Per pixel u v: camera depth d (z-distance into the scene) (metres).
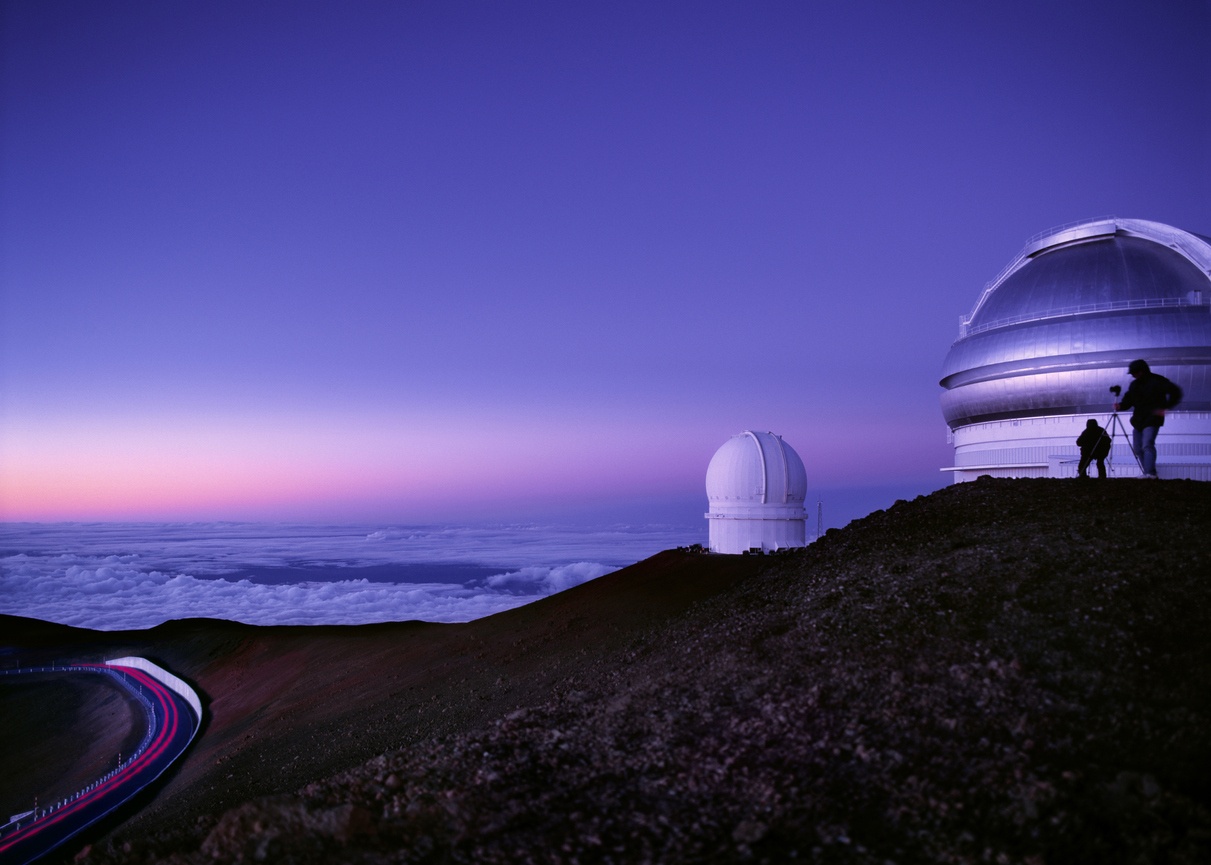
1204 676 7.34
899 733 7.26
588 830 6.47
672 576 35.12
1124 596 9.23
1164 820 5.57
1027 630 8.88
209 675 57.97
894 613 10.17
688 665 11.05
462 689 26.62
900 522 15.38
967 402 32.81
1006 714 7.27
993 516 13.83
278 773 23.78
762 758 7.29
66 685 63.09
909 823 5.99
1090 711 7.11
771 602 13.64
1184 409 27.53
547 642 29.88
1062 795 5.95
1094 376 28.48
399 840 6.82
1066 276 30.47
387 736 23.19
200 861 7.04
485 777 7.65
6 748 50.72
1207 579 9.28
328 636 56.41
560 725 9.30
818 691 8.38
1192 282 28.59
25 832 31.38
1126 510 12.61
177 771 34.75
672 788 7.04
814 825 6.11
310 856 6.63
